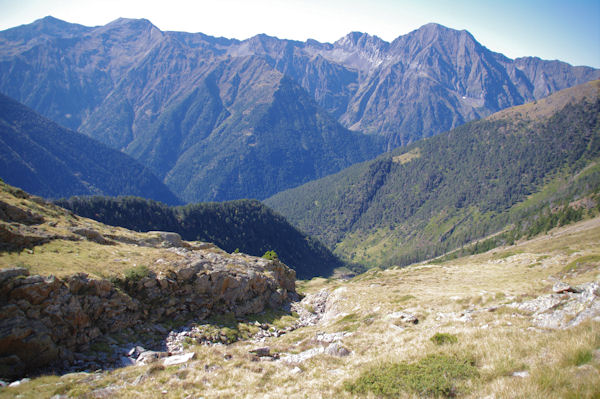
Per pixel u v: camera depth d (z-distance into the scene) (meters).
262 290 49.97
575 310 19.88
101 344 25.80
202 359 22.62
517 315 24.47
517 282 51.91
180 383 18.50
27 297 22.84
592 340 13.79
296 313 51.81
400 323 32.19
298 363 21.62
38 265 26.48
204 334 32.41
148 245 45.88
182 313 34.75
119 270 31.94
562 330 17.22
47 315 23.23
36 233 32.03
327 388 16.44
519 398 11.72
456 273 74.44
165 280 34.25
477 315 27.67
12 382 19.84
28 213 35.66
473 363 16.27
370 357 21.00
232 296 42.00
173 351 27.91
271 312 48.31
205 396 16.92
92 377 20.22
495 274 66.25
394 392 14.56
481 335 20.02
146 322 30.81
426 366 16.14
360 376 16.62
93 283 27.47
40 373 21.33
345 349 23.81
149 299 32.34
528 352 15.55
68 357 23.38
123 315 29.02
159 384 18.72
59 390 18.11
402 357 18.59
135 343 27.75
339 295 57.47
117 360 24.72
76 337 24.61
